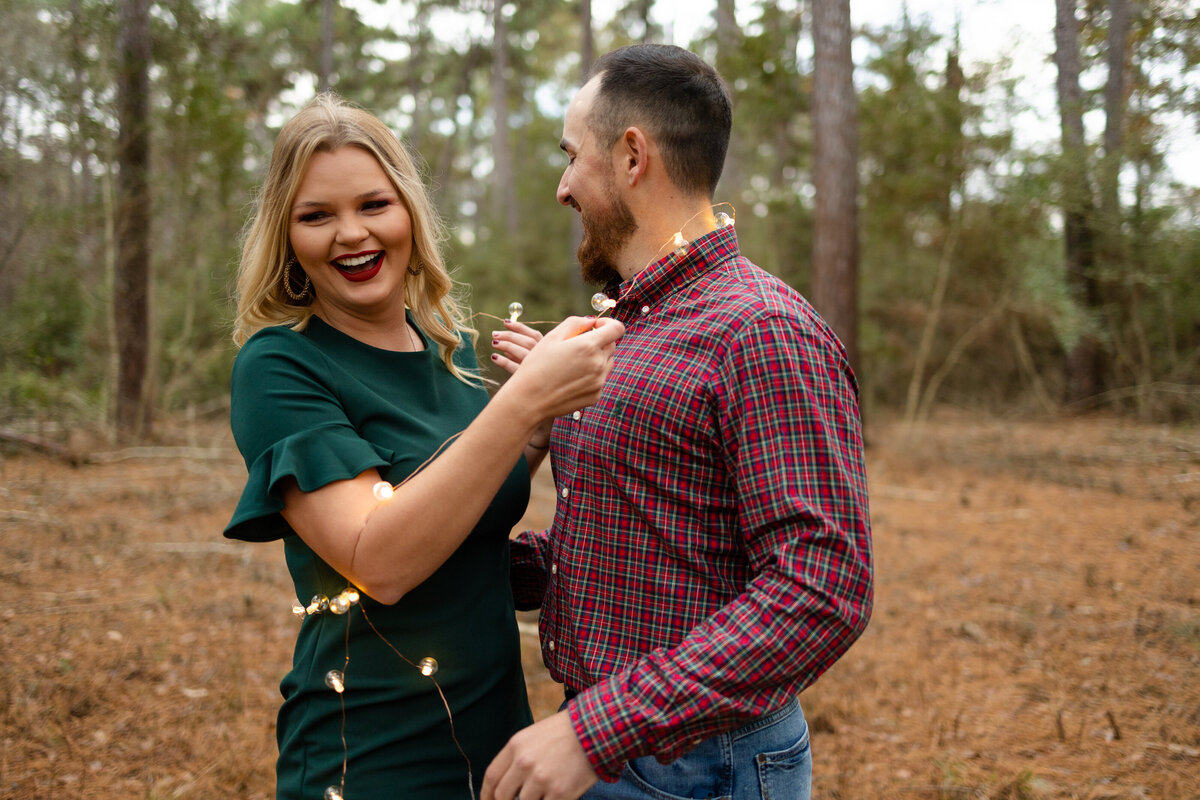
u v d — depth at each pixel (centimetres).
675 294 148
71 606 466
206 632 450
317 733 147
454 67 2681
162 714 359
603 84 158
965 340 1193
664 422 135
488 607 155
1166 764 322
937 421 1385
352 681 145
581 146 160
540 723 123
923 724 372
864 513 127
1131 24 1063
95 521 639
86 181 973
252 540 134
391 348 161
